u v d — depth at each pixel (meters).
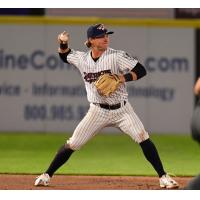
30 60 38.94
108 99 20.66
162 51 38.91
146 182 23.27
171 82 38.91
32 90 39.03
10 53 38.94
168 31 38.88
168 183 20.98
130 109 20.97
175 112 39.00
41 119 39.03
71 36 38.62
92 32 20.45
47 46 38.88
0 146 33.72
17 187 21.92
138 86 38.75
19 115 39.12
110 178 24.14
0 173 25.16
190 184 16.80
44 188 21.66
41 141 35.69
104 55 20.58
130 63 20.48
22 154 30.84
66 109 38.97
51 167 21.73
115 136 38.06
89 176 24.52
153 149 21.08
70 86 38.88
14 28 38.78
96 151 31.97
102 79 20.28
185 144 34.84
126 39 38.84
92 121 20.89
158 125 39.00
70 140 21.22
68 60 21.06
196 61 39.00
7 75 39.03
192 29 38.88
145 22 38.72
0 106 39.09
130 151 32.06
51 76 38.84
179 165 27.72
